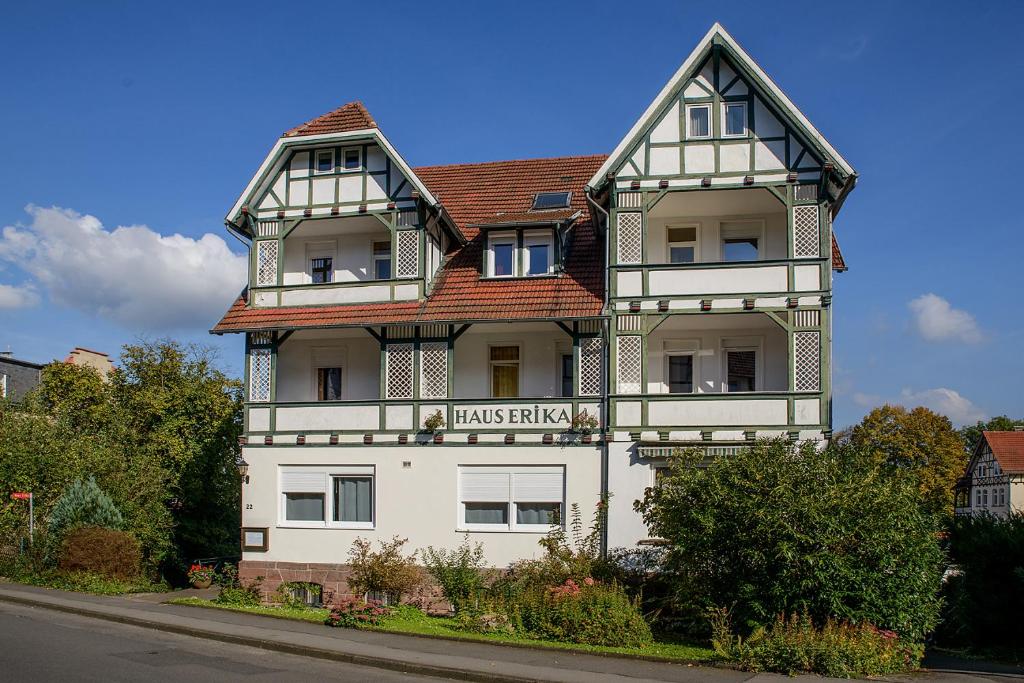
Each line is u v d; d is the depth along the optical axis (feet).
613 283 68.08
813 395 64.44
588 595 51.96
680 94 68.54
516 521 68.39
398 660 43.29
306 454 72.49
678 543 50.19
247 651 46.73
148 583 77.15
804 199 66.23
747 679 40.19
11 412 90.94
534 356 72.90
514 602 54.70
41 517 79.87
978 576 56.29
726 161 67.31
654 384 71.36
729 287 66.59
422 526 69.51
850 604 46.62
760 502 48.01
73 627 52.26
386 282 73.00
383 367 71.67
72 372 115.65
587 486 67.05
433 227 74.79
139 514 89.25
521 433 68.44
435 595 67.36
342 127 74.38
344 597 70.28
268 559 72.23
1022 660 51.08
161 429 109.29
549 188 84.48
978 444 188.96
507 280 72.49
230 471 115.55
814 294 65.31
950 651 53.98
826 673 41.68
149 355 121.19
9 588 68.03
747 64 66.90
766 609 47.11
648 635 50.37
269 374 74.08
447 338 70.95
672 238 72.54
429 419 69.62
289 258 79.30
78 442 89.04
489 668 41.68
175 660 42.78
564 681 39.22
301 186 75.66
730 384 71.10
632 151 68.64
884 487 47.57
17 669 39.24
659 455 64.95
